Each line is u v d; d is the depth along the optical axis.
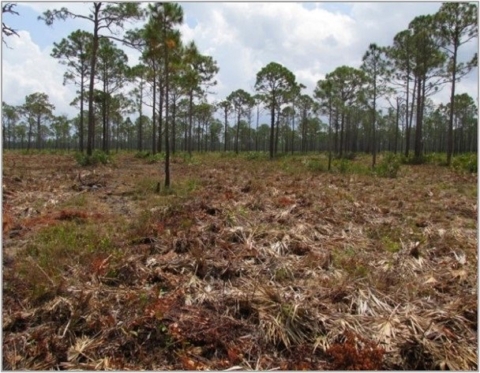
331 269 4.89
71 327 3.43
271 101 29.52
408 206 9.30
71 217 7.36
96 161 17.98
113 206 8.76
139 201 9.32
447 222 7.66
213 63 24.59
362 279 4.43
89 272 4.54
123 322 3.49
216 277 4.62
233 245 5.62
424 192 11.48
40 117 45.72
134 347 3.24
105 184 11.91
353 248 5.70
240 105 39.56
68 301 3.75
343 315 3.67
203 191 10.59
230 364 3.10
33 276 4.34
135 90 30.80
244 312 3.80
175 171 16.91
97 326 3.46
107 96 25.92
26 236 6.09
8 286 4.14
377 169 16.81
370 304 3.87
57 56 23.72
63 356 3.15
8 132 53.78
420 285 4.44
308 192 10.79
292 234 6.10
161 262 4.95
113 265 4.67
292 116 43.72
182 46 11.02
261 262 5.05
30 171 14.95
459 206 9.22
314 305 3.85
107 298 3.92
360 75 24.78
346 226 7.10
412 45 22.16
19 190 10.16
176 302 3.88
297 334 3.41
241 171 17.50
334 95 20.83
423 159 23.59
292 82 28.53
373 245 6.00
